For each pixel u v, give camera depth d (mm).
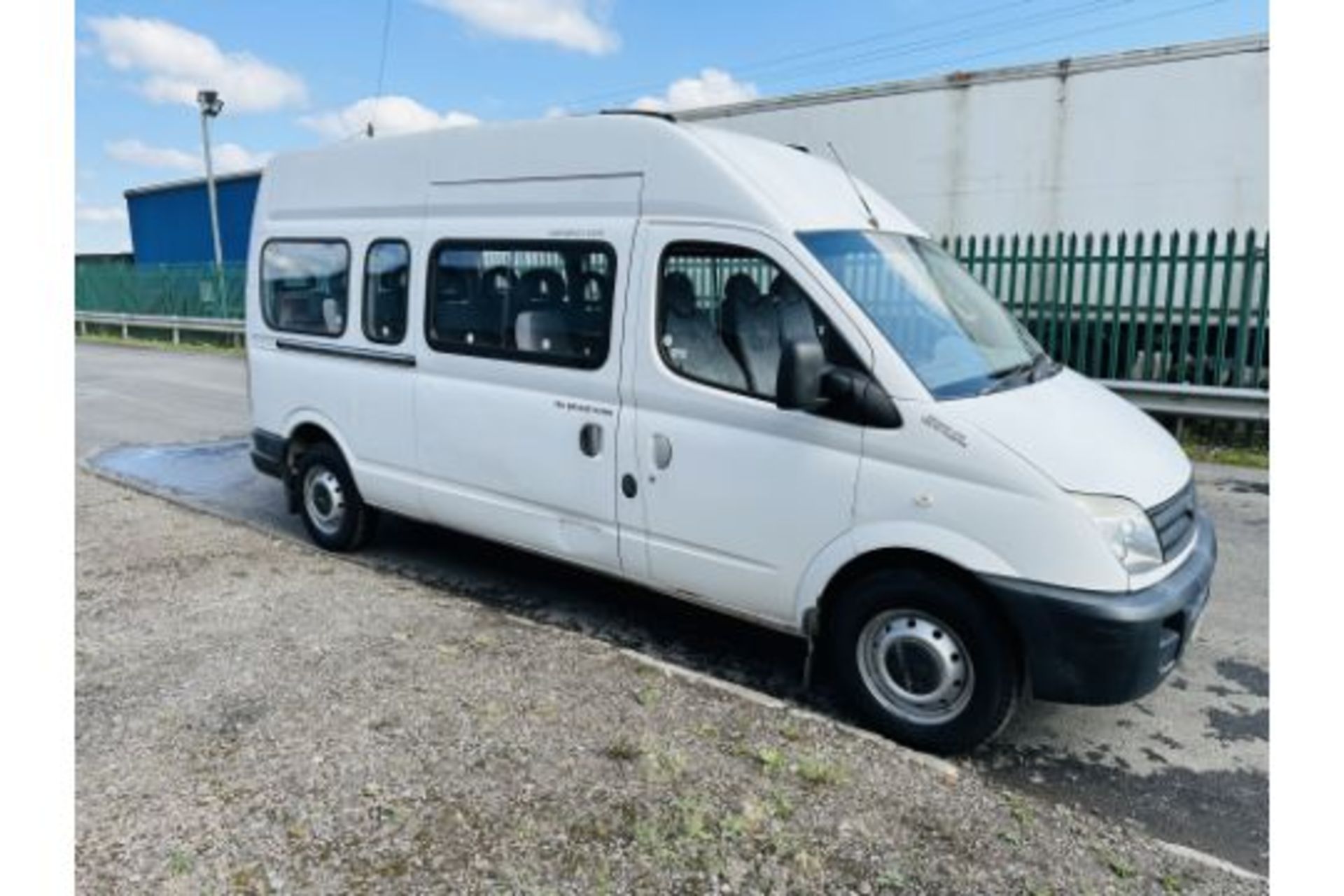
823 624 3750
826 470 3547
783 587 3754
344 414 5504
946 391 3430
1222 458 8617
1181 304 9344
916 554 3455
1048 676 3197
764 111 11766
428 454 5059
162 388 13969
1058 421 3463
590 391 4250
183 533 5945
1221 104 8820
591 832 2814
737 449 3779
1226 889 2662
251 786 3016
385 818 2859
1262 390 8867
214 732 3365
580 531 4426
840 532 3547
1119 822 3109
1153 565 3189
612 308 4137
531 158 4422
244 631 4301
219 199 24094
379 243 5180
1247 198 8828
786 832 2842
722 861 2697
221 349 20766
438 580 5402
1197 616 3355
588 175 4215
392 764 3160
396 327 5148
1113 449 3414
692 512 3965
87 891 2510
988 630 3287
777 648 4516
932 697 3453
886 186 10883
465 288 4754
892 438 3391
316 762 3164
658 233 3979
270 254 5863
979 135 10156
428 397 4988
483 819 2865
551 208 4359
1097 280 9719
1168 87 9047
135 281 24203
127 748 3244
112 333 25234
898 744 3539
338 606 4652
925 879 2660
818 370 3365
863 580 3561
